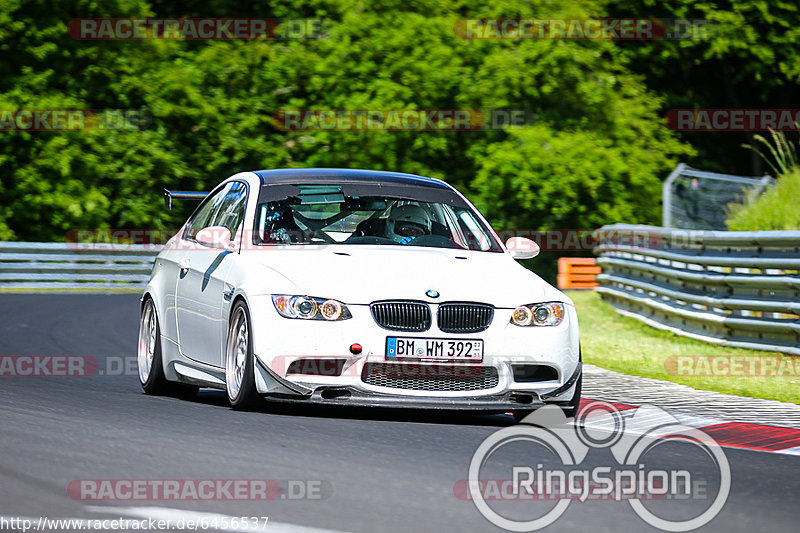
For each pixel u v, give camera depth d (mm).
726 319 35281
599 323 43656
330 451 17312
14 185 76562
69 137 77312
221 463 16031
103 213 78625
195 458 16312
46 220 78875
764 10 92938
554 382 21422
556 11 83812
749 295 34844
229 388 21891
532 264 84562
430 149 80750
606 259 48938
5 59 78062
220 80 83938
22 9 78312
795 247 33312
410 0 85250
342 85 82062
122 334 38938
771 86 98562
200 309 23344
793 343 32750
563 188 77875
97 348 34750
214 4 90562
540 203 78750
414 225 24109
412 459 16969
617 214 79812
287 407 21938
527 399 21250
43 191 76375
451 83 82000
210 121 82750
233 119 83188
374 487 14914
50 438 17500
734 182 60469
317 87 81438
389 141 80625
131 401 22875
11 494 13844
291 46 83125
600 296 50406
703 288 37656
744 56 95438
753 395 26812
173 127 82812
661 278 41844
